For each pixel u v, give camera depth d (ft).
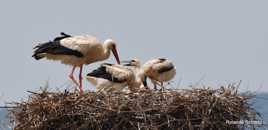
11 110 52.65
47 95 52.75
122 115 51.16
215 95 52.90
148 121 51.16
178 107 51.70
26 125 51.83
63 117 51.31
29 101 52.65
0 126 52.31
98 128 50.93
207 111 51.90
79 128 50.93
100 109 51.24
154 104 51.80
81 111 51.24
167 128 51.31
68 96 52.16
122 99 52.31
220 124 52.29
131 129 51.24
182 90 53.26
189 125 50.98
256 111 53.42
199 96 52.37
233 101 53.16
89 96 52.21
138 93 53.11
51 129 51.70
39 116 51.70
